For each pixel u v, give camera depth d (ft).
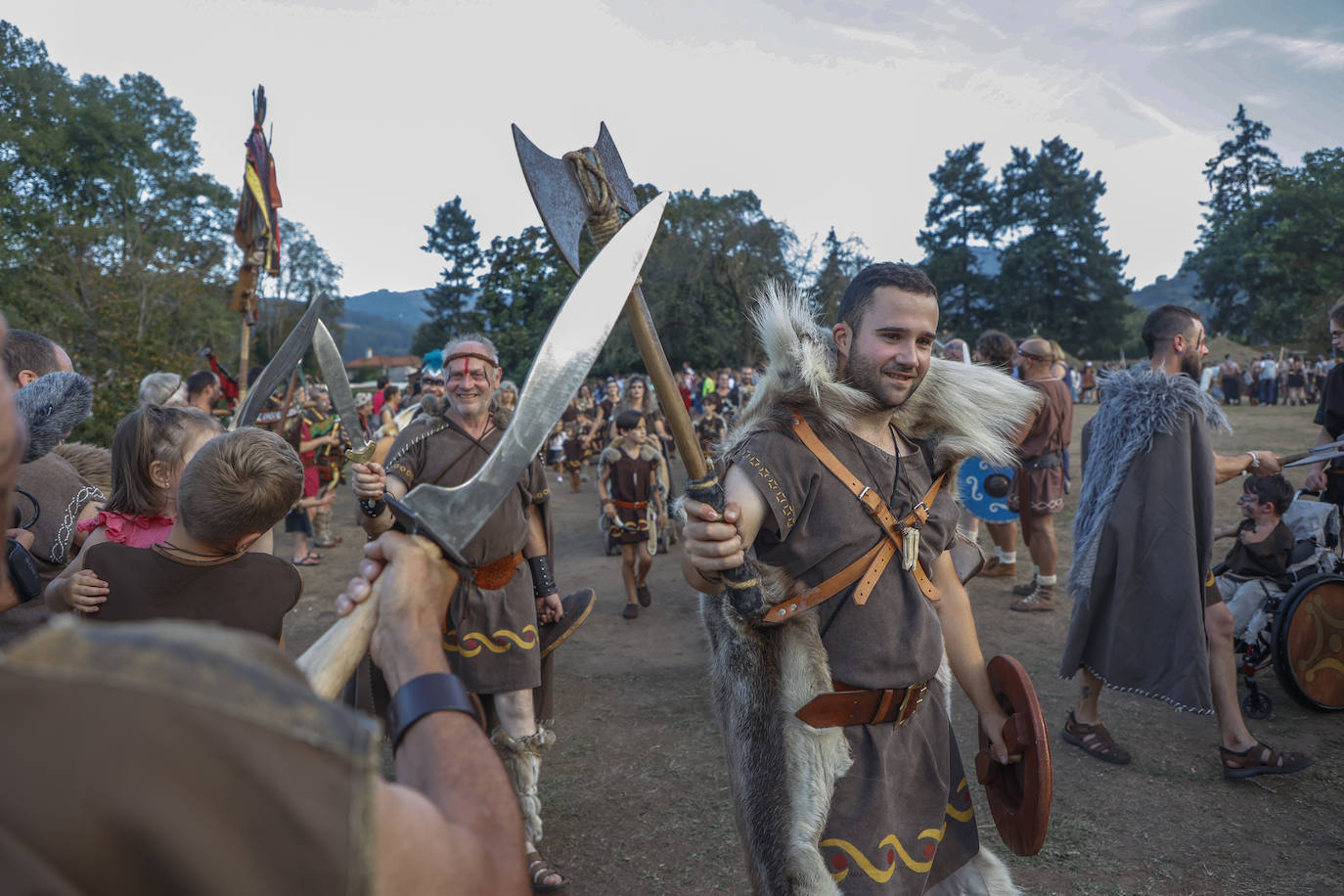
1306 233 196.13
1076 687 15.07
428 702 2.57
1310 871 9.64
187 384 19.67
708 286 105.19
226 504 5.82
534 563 11.23
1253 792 11.37
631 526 20.76
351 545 30.30
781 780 5.57
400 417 17.99
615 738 13.88
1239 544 14.40
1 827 1.44
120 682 1.54
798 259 102.17
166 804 1.47
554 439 46.78
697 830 10.94
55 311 80.38
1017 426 6.71
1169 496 11.05
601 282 3.35
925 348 6.03
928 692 6.16
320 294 8.89
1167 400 11.07
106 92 142.20
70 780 1.45
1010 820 6.27
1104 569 11.57
